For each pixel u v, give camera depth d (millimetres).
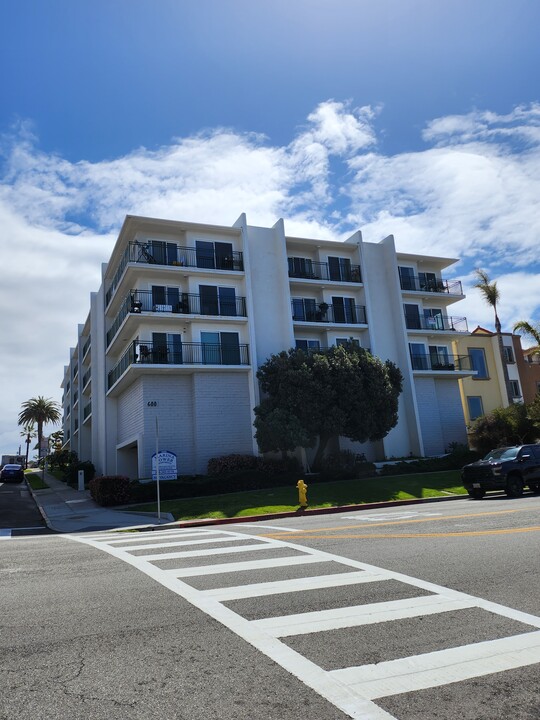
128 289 31844
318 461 29094
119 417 34719
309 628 5230
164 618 5629
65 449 61250
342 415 26891
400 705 3680
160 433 28500
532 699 3729
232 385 29797
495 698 3752
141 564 8531
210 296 30656
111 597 6500
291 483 26109
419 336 37688
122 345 33656
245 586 6859
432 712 3582
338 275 35531
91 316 40781
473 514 13484
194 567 8141
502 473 18984
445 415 37281
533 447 19906
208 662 4457
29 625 5500
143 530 16688
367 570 7578
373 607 5852
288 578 7230
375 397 28047
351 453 30266
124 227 30266
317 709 3637
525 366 41500
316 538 10711
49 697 3881
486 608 5719
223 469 26516
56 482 41000
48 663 4504
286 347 31438
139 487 23422
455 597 6152
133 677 4199
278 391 27172
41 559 9477
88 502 24891
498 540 9398
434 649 4625
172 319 29109
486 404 39594
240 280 31609
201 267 30766
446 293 38312
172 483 23828
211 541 10914
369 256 36562
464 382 39375
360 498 21391
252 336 30219
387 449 33656
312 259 35719
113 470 34562
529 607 5723
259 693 3881
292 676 4152
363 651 4621
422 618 5449
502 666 4250
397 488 23484
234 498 21828
